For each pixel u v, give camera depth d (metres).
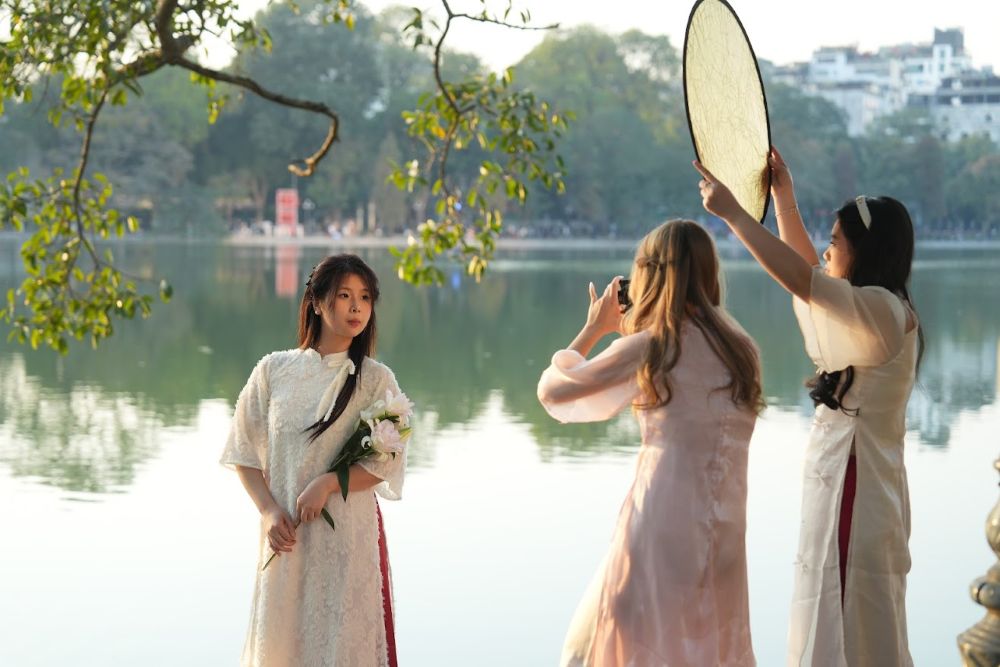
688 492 3.29
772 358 19.53
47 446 11.23
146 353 19.69
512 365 18.55
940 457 10.88
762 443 11.30
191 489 9.43
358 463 3.61
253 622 3.65
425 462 10.49
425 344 21.91
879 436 3.44
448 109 6.60
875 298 3.36
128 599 6.78
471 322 26.89
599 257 70.81
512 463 10.45
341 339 3.70
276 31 92.50
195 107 90.12
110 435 11.88
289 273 45.47
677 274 3.33
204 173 96.69
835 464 3.46
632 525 3.35
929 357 19.97
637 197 106.75
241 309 29.20
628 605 3.32
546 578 7.23
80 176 6.61
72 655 5.91
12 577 7.14
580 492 9.37
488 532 8.20
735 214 3.34
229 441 3.74
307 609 3.59
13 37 6.21
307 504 3.56
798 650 3.49
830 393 3.46
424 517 8.59
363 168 96.88
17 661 5.86
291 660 3.60
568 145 97.31
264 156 95.25
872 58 195.12
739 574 3.36
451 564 7.48
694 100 3.41
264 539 3.66
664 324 3.31
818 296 3.32
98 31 5.94
